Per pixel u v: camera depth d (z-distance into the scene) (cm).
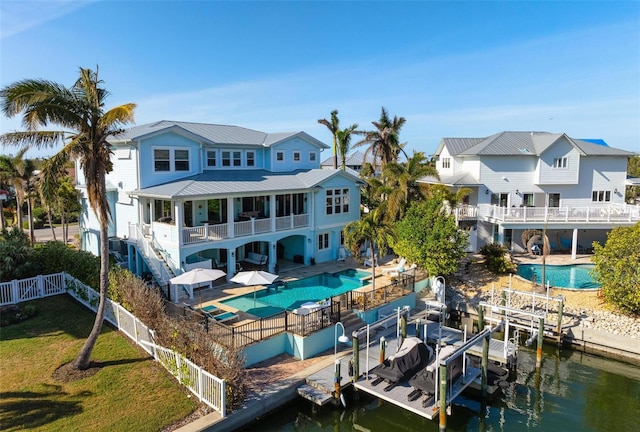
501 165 3531
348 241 2294
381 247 2191
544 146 3531
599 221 3219
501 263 2806
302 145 3516
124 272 1955
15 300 2100
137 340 1698
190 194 2317
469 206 3512
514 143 3681
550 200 3616
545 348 2056
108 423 1223
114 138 2553
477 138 4147
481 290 2605
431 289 2617
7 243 2316
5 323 1867
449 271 2434
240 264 2902
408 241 2538
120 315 1808
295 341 1752
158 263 2273
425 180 4091
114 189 2747
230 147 3080
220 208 2931
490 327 1720
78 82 1440
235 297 2308
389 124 4381
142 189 2516
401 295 2322
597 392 1659
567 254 3462
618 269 2103
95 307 2003
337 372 1480
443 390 1355
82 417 1245
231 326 1839
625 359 1916
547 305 2162
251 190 2616
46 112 1352
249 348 1661
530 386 1711
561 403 1584
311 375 1597
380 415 1520
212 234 2477
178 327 1512
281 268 2967
